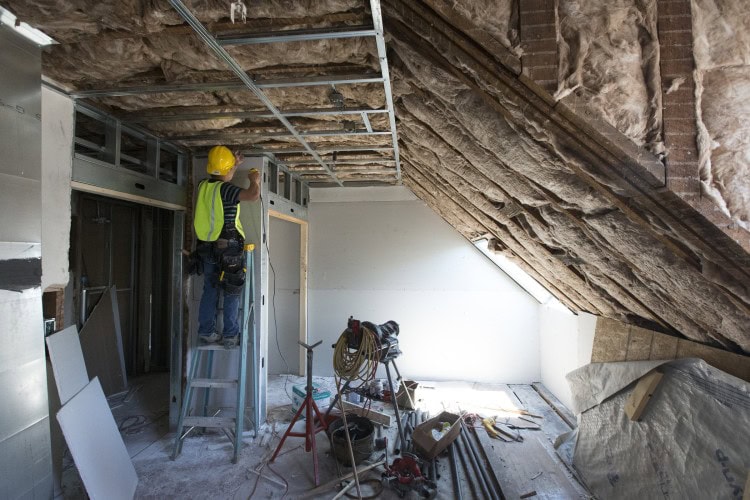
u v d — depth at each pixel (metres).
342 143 3.08
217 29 1.48
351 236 4.79
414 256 4.73
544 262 2.76
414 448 2.80
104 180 2.35
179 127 2.67
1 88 1.48
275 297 4.88
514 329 4.58
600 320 2.90
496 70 1.22
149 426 3.30
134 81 1.99
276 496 2.37
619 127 1.15
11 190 1.52
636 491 2.08
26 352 1.58
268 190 3.40
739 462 1.58
